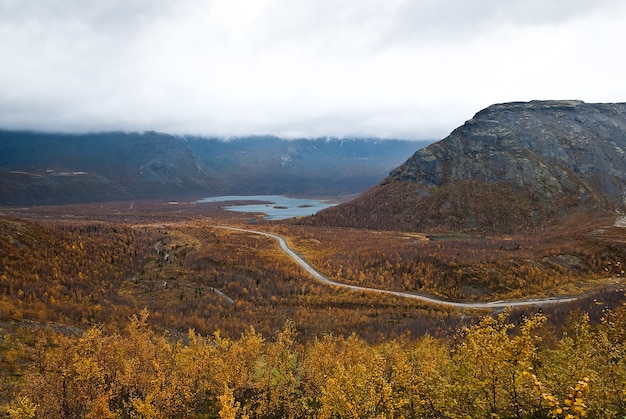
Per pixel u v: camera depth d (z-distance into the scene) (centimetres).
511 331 6575
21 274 8306
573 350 2512
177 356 3409
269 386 3145
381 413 2133
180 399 2891
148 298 9506
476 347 1936
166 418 2747
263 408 3025
